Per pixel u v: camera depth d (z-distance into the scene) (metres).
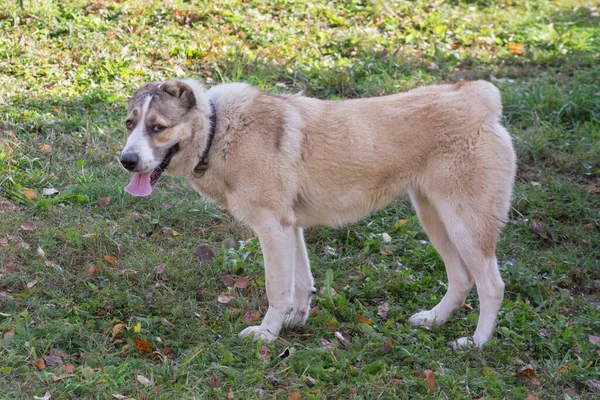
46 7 8.55
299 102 4.66
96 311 4.59
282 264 4.48
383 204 4.77
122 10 8.82
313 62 8.38
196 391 3.87
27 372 3.88
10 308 4.52
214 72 7.99
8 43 7.88
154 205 5.96
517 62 9.06
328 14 9.59
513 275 5.44
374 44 8.95
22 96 7.09
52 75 7.55
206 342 4.36
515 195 6.44
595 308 5.17
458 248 4.56
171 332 4.44
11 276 4.83
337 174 4.59
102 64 7.82
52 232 5.34
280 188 4.46
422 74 8.36
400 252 5.77
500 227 4.59
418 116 4.59
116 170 6.36
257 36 8.77
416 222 6.08
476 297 5.27
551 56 9.16
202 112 4.42
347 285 5.23
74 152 6.54
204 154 4.46
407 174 4.65
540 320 4.88
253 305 4.85
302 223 4.75
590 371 4.35
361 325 4.59
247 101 4.50
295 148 4.50
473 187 4.49
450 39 9.47
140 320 4.47
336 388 4.00
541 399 4.10
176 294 4.88
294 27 9.18
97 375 3.86
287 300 4.53
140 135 4.29
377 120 4.60
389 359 4.31
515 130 7.32
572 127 7.64
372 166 4.59
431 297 5.11
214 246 5.62
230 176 4.47
